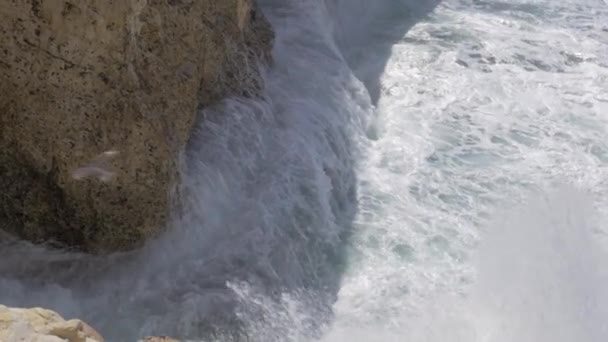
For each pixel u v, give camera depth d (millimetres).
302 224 9289
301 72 11742
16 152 7676
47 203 7840
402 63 13516
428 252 9273
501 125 11906
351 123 11344
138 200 7914
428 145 11312
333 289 8672
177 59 8516
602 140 11672
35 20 7238
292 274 8727
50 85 7434
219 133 9562
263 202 9289
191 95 8711
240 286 8289
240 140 9695
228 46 10086
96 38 7367
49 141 7559
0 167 7773
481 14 15594
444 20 15203
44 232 8000
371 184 10461
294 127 10461
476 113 12180
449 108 12242
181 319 7840
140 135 7777
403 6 15516
